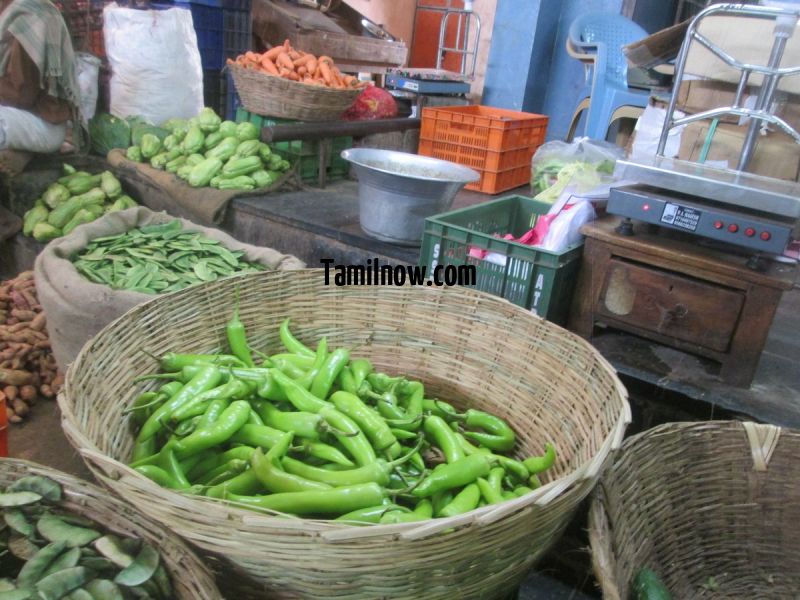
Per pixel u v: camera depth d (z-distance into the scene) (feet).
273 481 4.12
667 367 6.22
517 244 6.35
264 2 14.47
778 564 5.33
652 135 9.44
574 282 6.66
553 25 17.07
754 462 5.19
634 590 4.36
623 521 4.55
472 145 11.73
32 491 3.76
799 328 7.57
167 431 4.64
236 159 10.52
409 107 14.56
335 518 4.08
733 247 6.11
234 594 3.71
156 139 11.37
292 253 9.62
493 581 3.72
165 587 3.44
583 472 3.59
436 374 6.05
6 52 10.02
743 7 5.82
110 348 4.76
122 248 7.91
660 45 7.61
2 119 10.14
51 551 3.53
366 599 3.45
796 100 7.43
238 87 11.41
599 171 9.52
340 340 6.26
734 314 5.77
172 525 3.32
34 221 10.41
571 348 5.29
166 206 11.02
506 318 5.76
